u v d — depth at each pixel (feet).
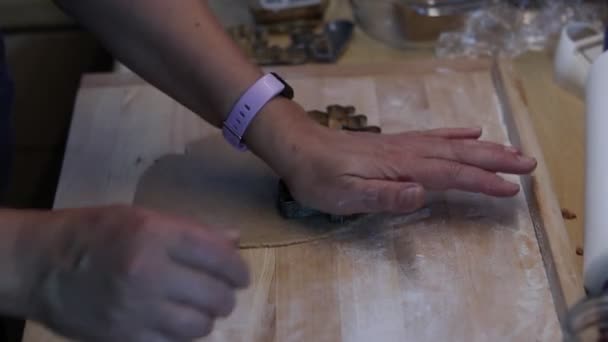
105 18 2.21
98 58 3.74
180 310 1.61
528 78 2.67
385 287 2.06
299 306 2.04
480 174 2.13
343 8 3.00
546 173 2.26
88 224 1.65
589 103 2.26
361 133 2.25
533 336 1.96
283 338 1.98
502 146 2.20
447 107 2.50
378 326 1.99
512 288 2.05
